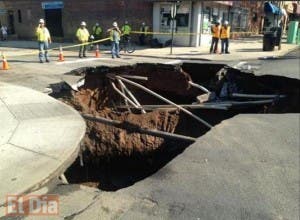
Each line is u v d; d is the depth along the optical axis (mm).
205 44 25312
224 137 6672
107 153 9219
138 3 25172
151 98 13047
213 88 12523
